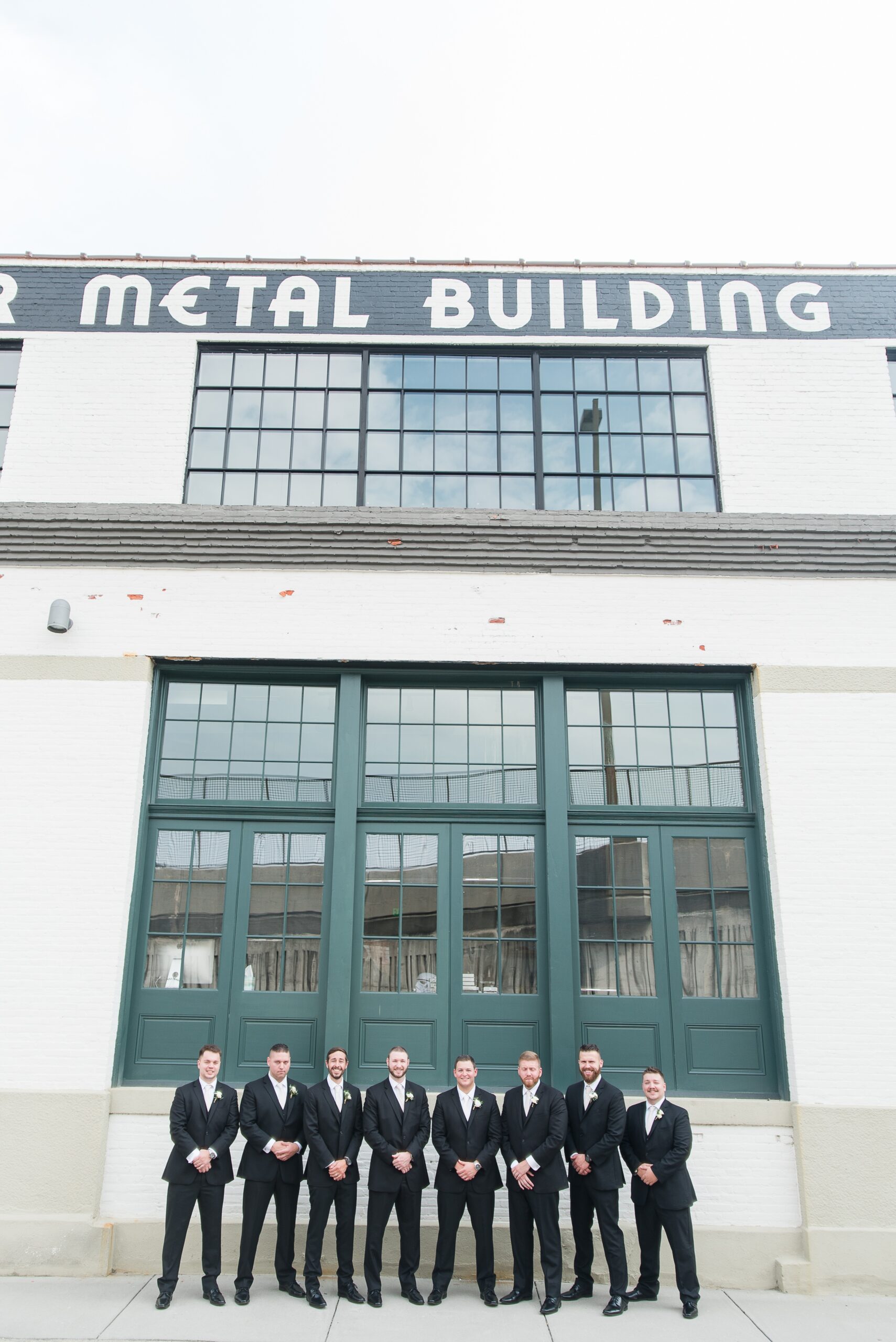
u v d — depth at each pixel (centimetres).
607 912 780
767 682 796
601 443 890
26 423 869
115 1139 708
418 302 916
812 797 772
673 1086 740
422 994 760
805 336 901
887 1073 715
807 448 870
